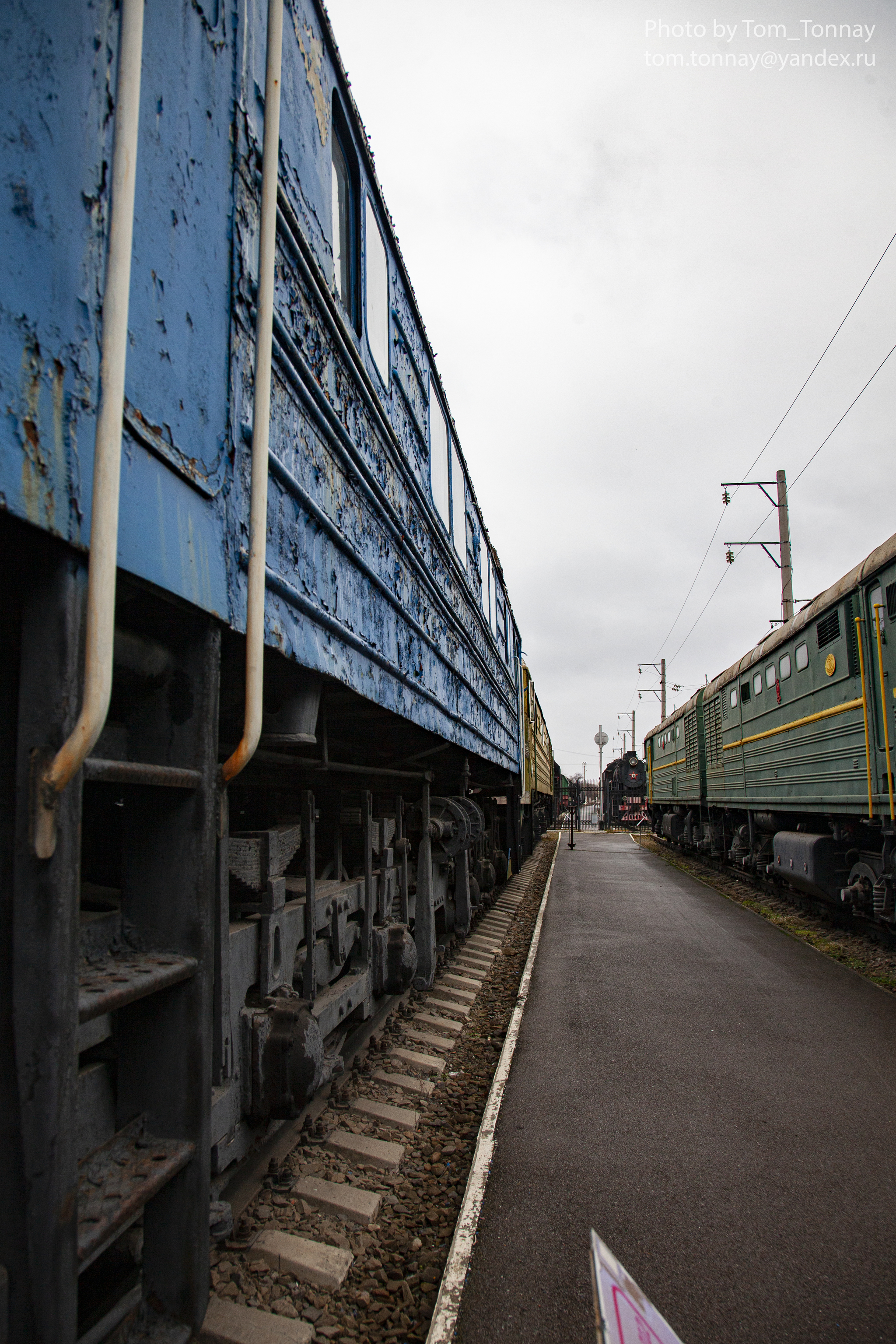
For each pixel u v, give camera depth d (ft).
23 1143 4.18
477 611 25.71
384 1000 16.07
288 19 8.45
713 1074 14.60
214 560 6.28
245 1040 8.11
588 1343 7.17
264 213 6.77
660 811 94.38
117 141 4.43
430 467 17.66
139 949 6.03
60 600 4.42
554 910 36.27
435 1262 8.55
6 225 4.01
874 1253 8.82
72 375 4.47
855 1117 12.62
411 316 15.98
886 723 24.89
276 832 9.29
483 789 35.63
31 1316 4.12
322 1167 10.23
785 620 54.90
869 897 27.09
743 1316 7.70
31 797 4.27
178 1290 5.77
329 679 9.55
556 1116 12.55
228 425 6.61
